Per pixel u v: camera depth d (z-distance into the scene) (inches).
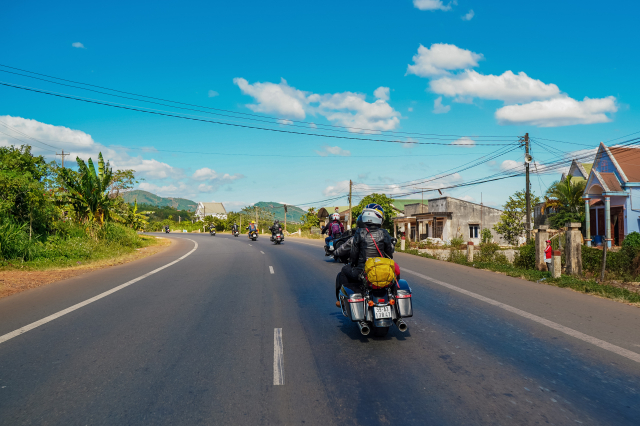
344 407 145.3
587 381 165.8
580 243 453.4
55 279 468.8
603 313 280.7
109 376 175.6
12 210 655.1
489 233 1507.1
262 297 352.5
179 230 3567.9
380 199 1736.0
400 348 210.1
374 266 208.8
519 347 209.0
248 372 178.9
